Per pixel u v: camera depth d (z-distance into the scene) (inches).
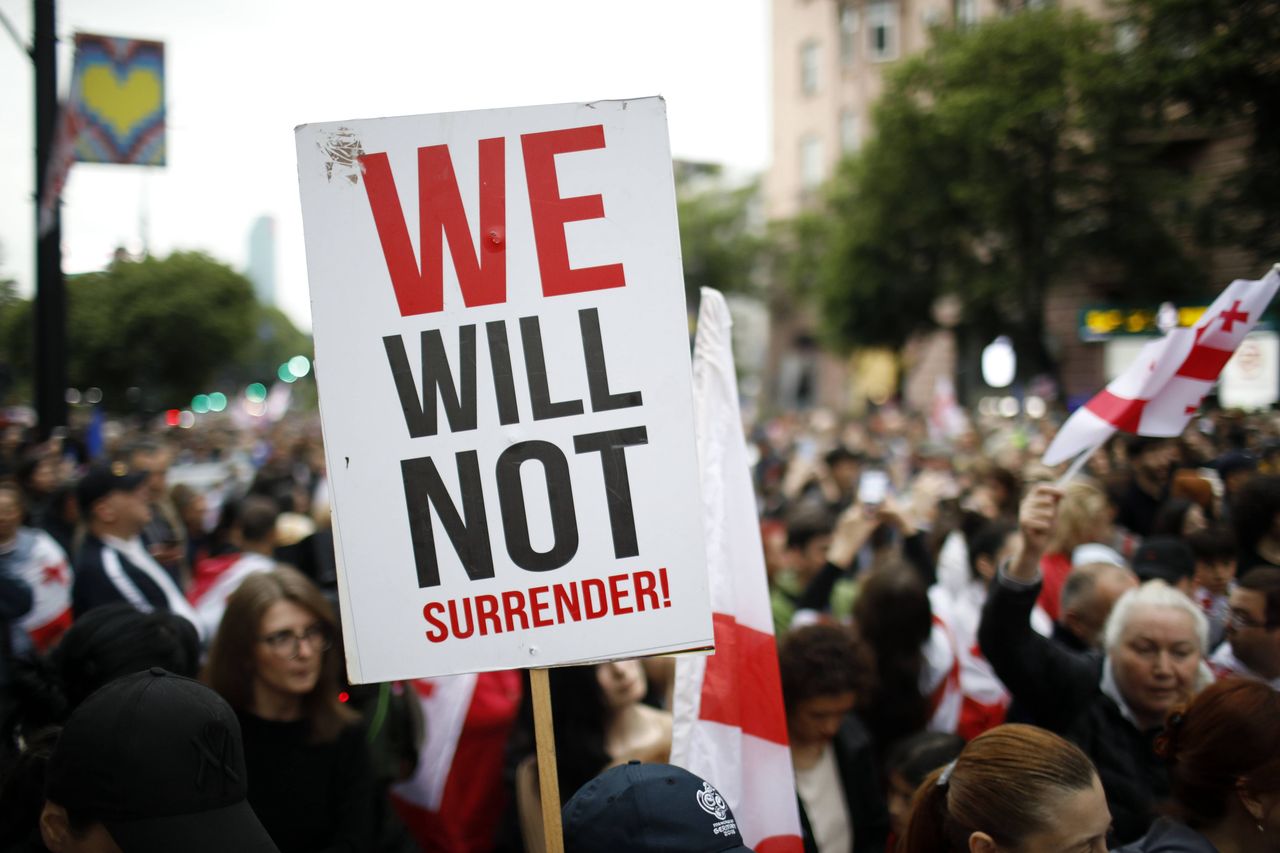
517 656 83.0
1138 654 113.1
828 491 367.6
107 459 273.4
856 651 121.0
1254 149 441.1
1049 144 765.3
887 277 985.5
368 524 83.4
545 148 85.4
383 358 84.1
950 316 1179.9
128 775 58.0
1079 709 116.7
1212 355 126.3
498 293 84.9
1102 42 756.0
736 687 104.0
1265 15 421.4
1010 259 831.7
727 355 111.2
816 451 618.2
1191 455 243.9
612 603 83.7
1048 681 117.3
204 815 59.5
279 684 107.1
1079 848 74.1
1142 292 738.8
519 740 136.3
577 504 84.1
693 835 67.3
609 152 85.4
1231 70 431.2
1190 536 171.5
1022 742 78.2
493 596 83.4
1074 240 768.3
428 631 82.9
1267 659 123.2
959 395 1176.2
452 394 84.2
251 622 106.6
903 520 209.2
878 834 122.0
